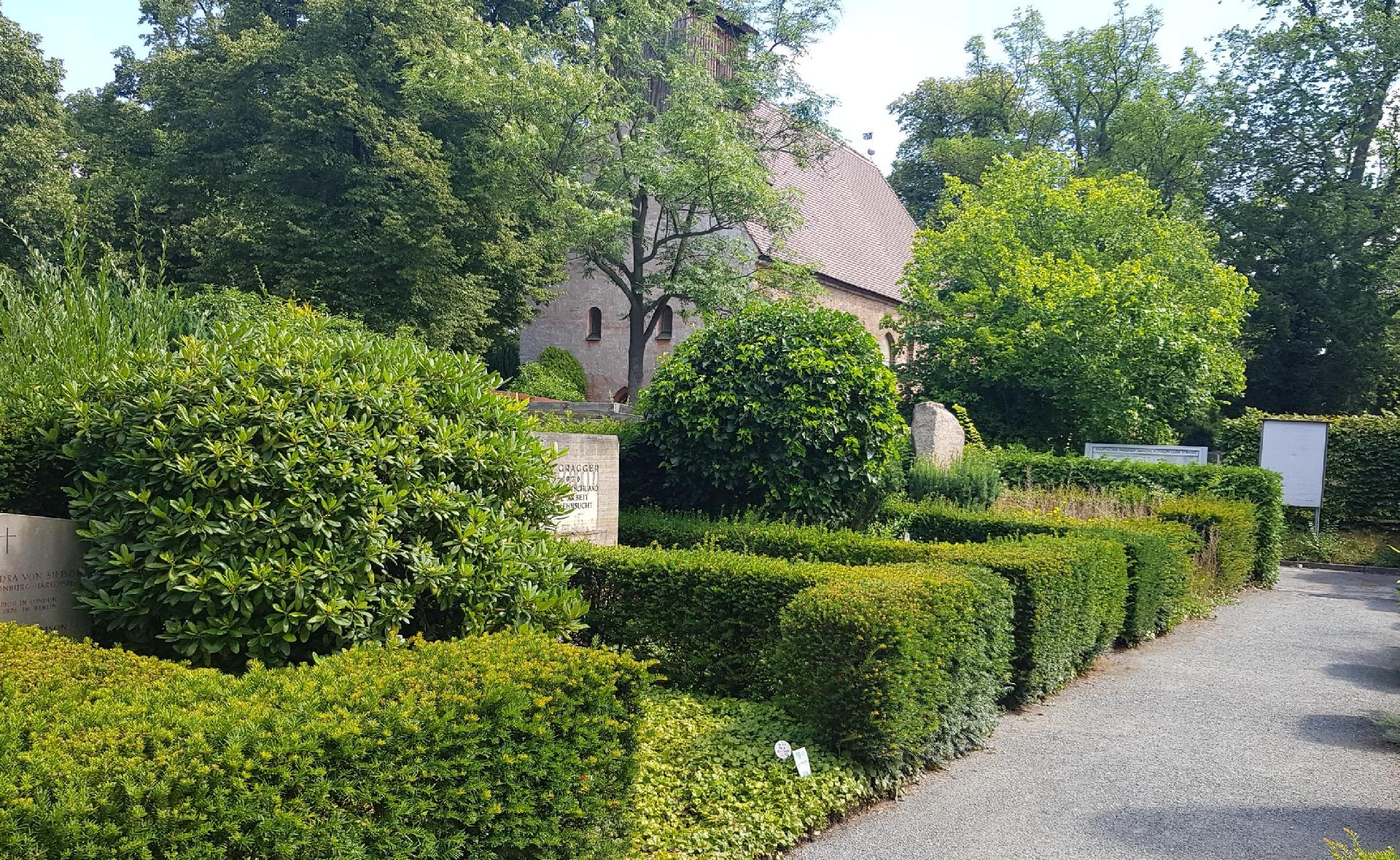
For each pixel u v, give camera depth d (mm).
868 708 6129
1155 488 18797
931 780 6598
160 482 5348
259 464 5316
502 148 27734
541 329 38656
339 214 27375
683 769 5816
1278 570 18922
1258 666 10539
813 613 6316
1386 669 10523
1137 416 23500
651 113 31203
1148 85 36656
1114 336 23094
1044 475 20312
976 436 22609
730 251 30547
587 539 9422
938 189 48562
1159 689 9375
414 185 26844
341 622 5184
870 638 6070
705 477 11422
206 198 28984
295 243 26609
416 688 4027
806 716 6406
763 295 29453
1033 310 24266
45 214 24578
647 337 31000
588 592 8102
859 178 43969
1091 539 10641
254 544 5223
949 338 25578
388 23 28125
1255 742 7688
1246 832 5859
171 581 5020
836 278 34875
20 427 6234
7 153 25047
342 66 26797
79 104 35125
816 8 30703
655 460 12102
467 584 5742
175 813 3072
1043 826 5828
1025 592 8367
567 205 27000
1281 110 34156
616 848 4527
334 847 3400
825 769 5980
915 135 49750
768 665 7219
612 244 29219
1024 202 27812
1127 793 6457
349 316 25750
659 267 33656
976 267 27172
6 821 2785
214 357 5730
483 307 31172
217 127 28453
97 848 2908
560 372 36312
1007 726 7945
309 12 27891
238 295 17891
